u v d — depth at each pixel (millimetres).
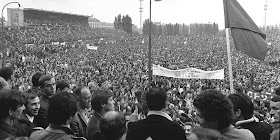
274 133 4027
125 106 15367
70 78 36219
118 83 32094
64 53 82938
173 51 99562
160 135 4652
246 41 10648
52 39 111875
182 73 28109
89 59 69688
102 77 38406
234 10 10633
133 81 35688
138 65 59375
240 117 5246
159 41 146125
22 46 87500
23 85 26016
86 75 41000
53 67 51094
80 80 33812
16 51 74000
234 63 67812
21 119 5719
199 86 31562
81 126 6168
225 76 43406
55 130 4383
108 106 6000
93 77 38625
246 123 5129
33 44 96188
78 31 147750
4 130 4629
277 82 39156
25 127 5633
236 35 10641
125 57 76938
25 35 105562
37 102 6047
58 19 162875
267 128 5141
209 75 27766
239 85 27203
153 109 4914
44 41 104000
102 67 54250
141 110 9117
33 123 6168
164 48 111188
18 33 104625
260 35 10836
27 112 6051
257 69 56781
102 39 140625
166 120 4781
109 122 4422
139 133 4770
